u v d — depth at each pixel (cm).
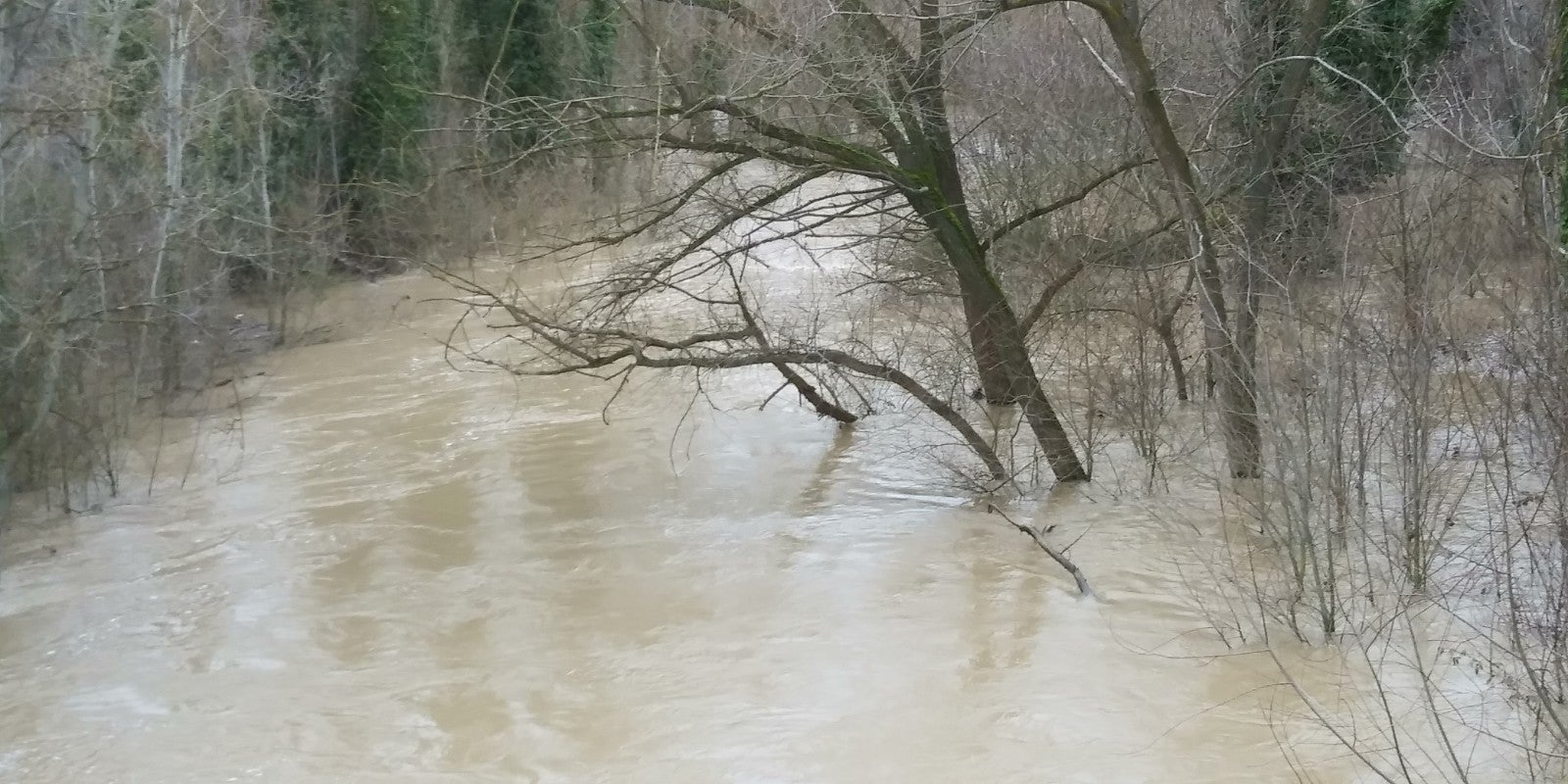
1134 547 944
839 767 673
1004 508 1073
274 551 1074
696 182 1052
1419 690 679
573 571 989
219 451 1408
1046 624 828
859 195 1161
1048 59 1518
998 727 700
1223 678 727
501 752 714
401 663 839
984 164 1341
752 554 1005
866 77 1009
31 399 1206
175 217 1636
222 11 1773
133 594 990
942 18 1015
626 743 714
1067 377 1241
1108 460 1137
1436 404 883
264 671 838
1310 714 676
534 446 1355
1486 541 806
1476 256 927
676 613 895
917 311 1452
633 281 1077
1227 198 1110
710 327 1289
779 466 1238
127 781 705
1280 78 1205
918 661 791
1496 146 930
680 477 1223
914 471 1193
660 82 984
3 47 1207
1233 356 935
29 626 930
